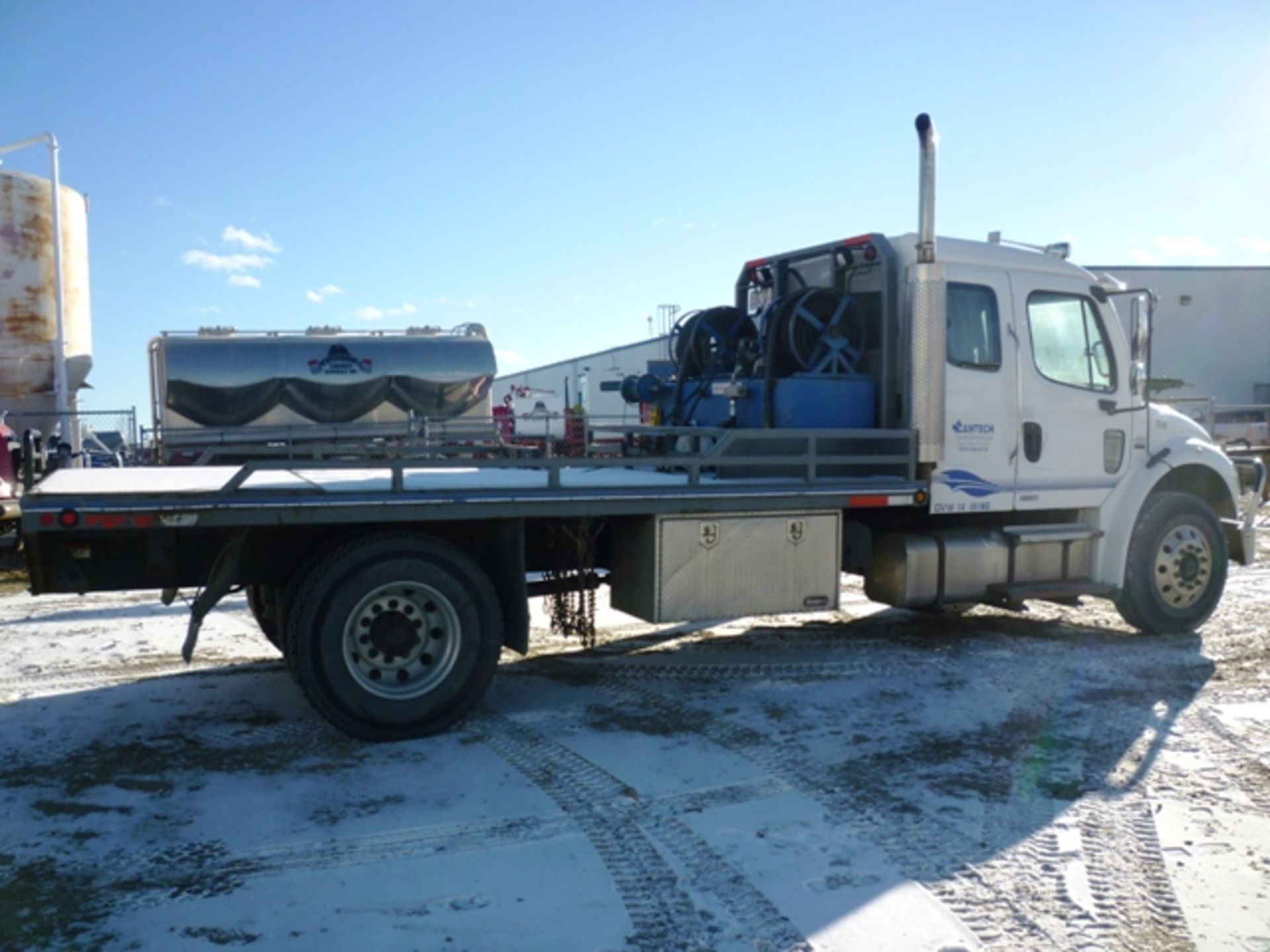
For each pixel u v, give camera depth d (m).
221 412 14.88
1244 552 8.38
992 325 7.35
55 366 18.52
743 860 3.97
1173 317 36.91
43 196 18.38
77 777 4.91
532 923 3.49
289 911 3.57
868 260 7.37
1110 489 7.84
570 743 5.41
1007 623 8.67
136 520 5.13
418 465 5.59
